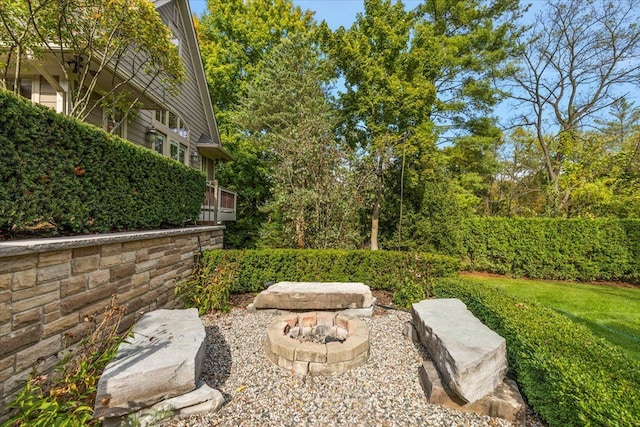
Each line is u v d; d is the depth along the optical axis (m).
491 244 8.65
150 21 4.55
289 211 7.49
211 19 14.00
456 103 12.25
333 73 9.80
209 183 7.31
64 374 1.93
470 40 11.90
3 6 3.77
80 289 2.42
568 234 8.06
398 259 5.48
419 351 3.17
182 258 4.46
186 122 9.37
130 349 2.20
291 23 14.81
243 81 13.95
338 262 5.48
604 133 13.48
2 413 1.76
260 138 11.61
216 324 3.86
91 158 3.10
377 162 7.73
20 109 2.32
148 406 1.92
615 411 1.48
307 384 2.48
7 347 1.80
